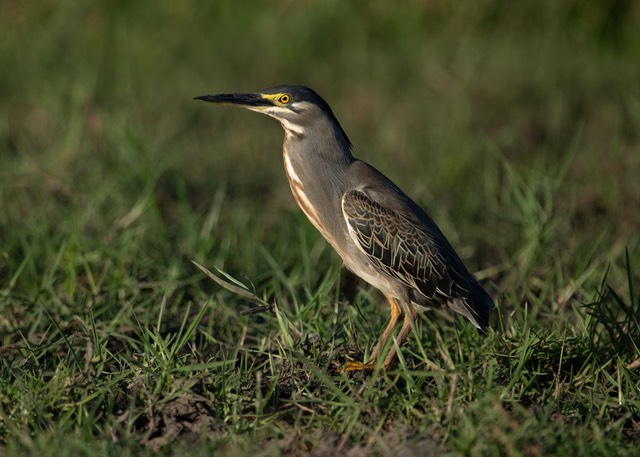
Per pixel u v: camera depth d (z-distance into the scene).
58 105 17.44
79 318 9.94
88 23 21.86
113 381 8.61
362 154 16.59
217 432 8.30
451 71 19.67
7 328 10.35
